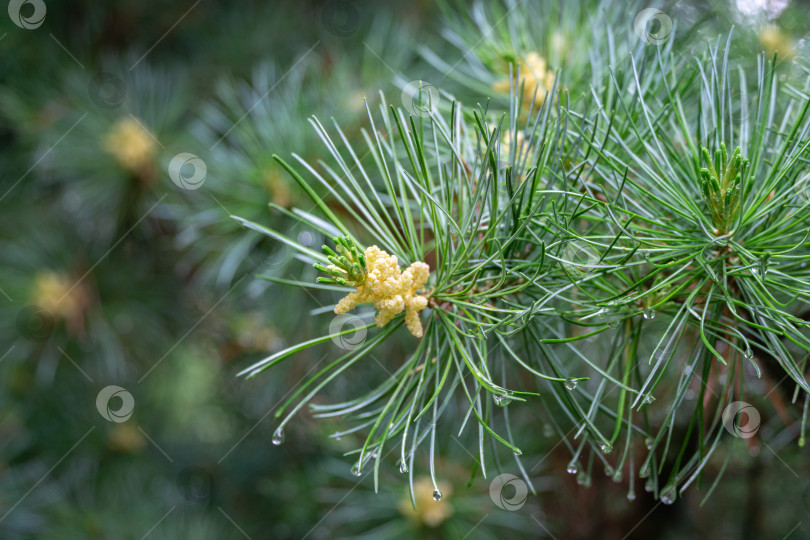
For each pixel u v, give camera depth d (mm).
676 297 425
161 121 726
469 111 479
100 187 723
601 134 446
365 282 405
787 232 413
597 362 601
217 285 669
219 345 842
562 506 793
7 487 816
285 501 801
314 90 620
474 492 629
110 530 778
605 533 770
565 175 407
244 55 833
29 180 821
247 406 896
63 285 771
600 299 433
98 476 840
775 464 678
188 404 929
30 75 793
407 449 647
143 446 865
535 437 684
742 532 729
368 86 640
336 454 734
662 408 604
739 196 404
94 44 843
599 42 501
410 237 424
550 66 507
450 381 656
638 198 434
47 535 781
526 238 423
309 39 833
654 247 410
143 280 814
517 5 522
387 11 784
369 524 679
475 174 426
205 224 595
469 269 418
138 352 828
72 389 841
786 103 468
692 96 477
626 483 763
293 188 570
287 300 622
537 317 443
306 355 767
